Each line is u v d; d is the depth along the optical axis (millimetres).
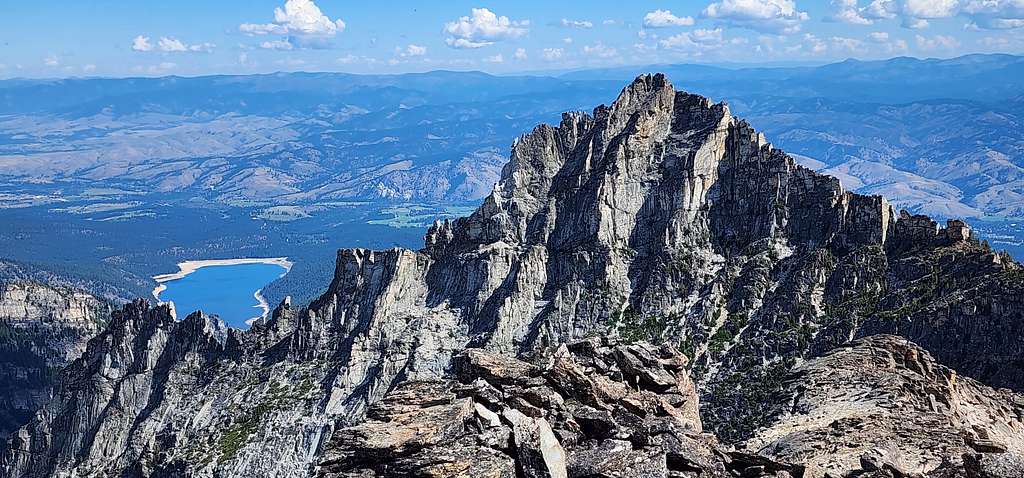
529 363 70750
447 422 57500
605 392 64625
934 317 169500
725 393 173375
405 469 53594
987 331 162125
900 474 63406
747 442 96625
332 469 54969
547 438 54938
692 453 56938
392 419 59031
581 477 54125
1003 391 125312
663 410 64562
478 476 52469
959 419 98062
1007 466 58406
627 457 55344
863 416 91625
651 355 70500
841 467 70750
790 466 59125
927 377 112500
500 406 60688
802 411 103938
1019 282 165625
